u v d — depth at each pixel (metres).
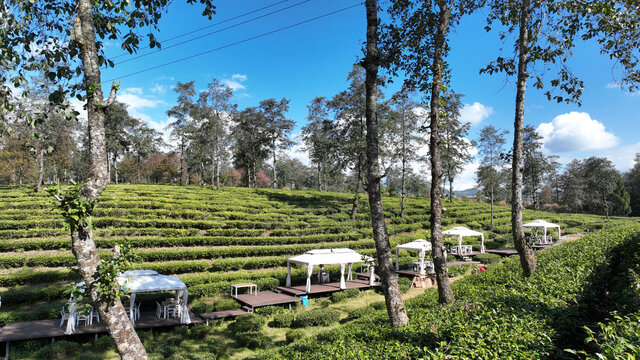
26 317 12.98
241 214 27.97
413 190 71.12
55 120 35.22
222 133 40.19
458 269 22.33
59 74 6.43
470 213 41.78
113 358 10.80
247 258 21.59
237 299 16.89
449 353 4.68
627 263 9.01
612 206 56.47
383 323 8.59
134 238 20.75
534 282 7.86
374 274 22.12
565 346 5.68
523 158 10.36
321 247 24.41
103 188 5.43
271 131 51.91
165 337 12.70
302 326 14.05
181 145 42.88
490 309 6.15
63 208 4.89
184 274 18.89
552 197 75.00
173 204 27.44
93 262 5.16
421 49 9.63
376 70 7.96
